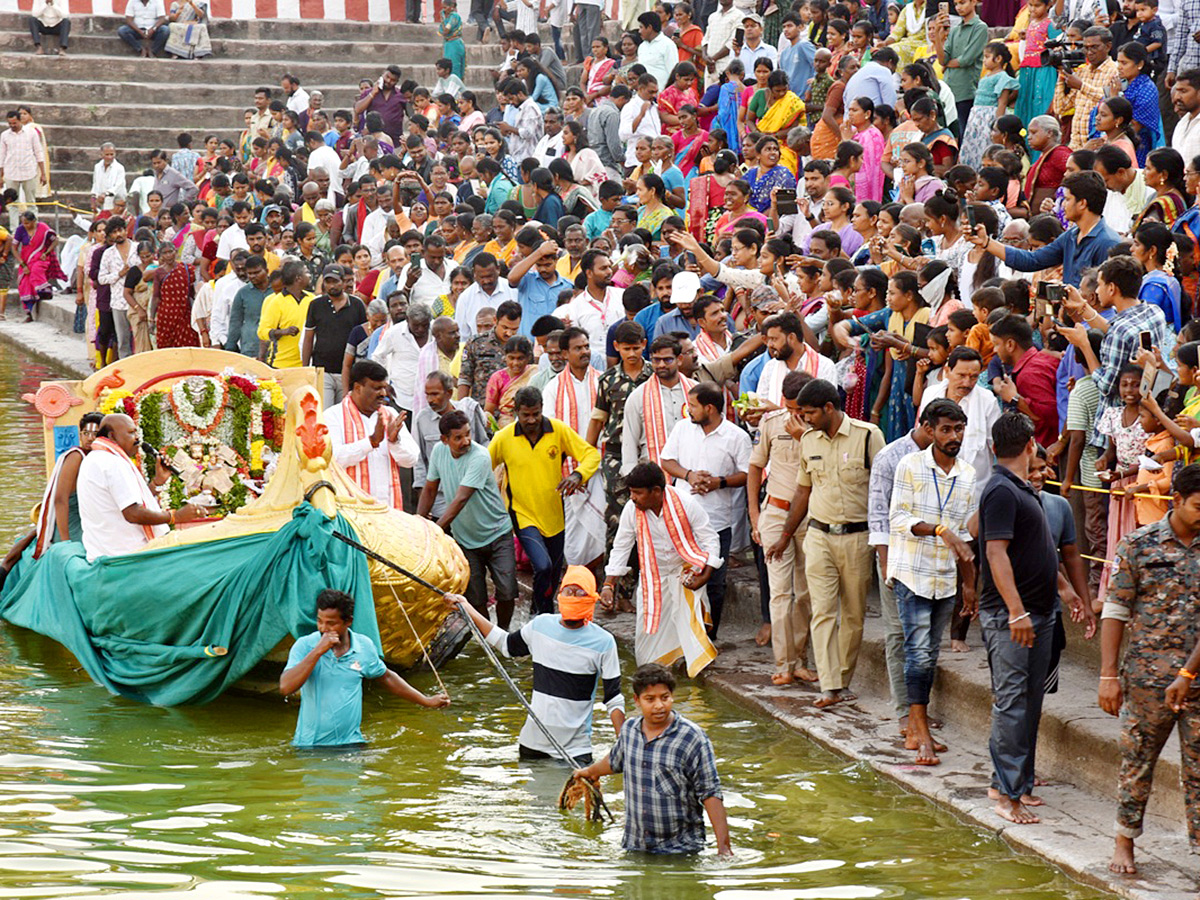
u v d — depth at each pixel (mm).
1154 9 20234
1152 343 11289
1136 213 15664
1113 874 9258
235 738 12383
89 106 41969
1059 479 12789
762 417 13906
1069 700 11453
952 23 22328
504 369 17516
